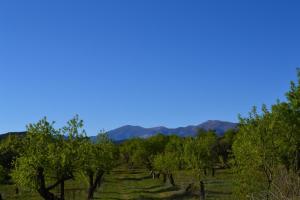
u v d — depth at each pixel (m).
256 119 27.50
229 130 101.94
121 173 119.81
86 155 42.34
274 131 26.66
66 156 39.06
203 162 60.75
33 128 40.88
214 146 91.25
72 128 42.16
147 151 110.12
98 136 58.91
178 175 97.06
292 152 26.16
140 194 63.59
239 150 27.03
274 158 25.70
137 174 115.44
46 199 38.91
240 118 28.06
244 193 25.75
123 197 61.06
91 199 53.25
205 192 55.94
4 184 76.31
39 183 38.47
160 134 123.50
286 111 27.48
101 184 83.62
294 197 15.06
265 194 18.05
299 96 28.20
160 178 97.56
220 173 87.50
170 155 76.81
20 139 42.03
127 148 129.62
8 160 69.75
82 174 44.50
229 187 59.53
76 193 63.69
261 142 26.08
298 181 16.05
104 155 52.66
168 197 57.50
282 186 16.20
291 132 26.88
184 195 57.47
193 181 73.81
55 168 38.91
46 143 40.56
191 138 65.50
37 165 37.94
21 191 69.31
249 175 25.62
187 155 60.81
